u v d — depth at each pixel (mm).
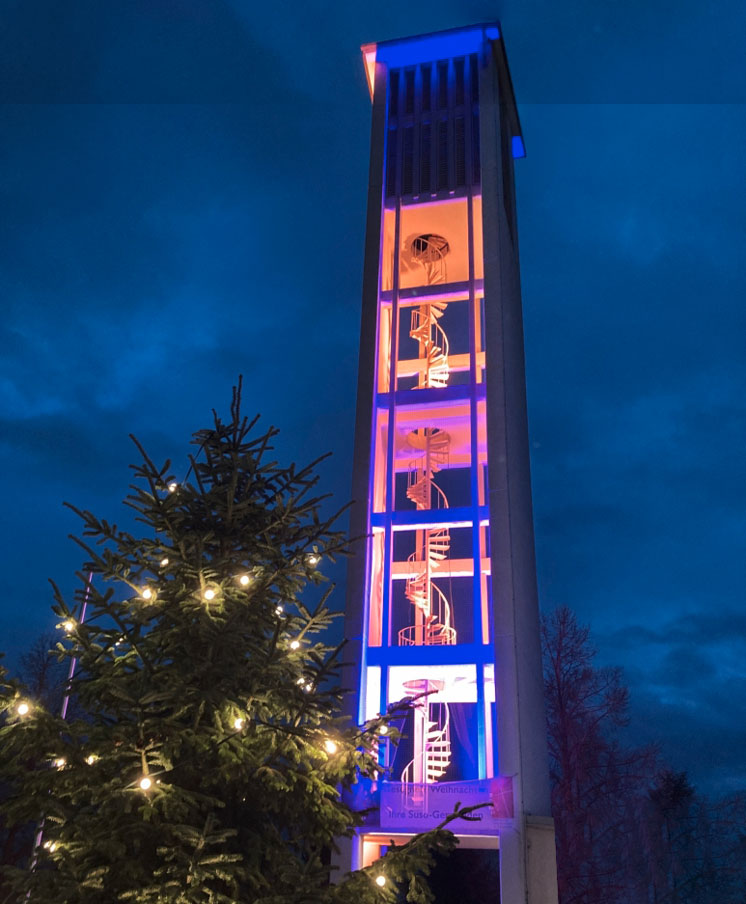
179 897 8859
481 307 29531
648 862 37156
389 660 21062
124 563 11023
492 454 23016
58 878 8852
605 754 34000
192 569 10648
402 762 27859
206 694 10125
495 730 25484
